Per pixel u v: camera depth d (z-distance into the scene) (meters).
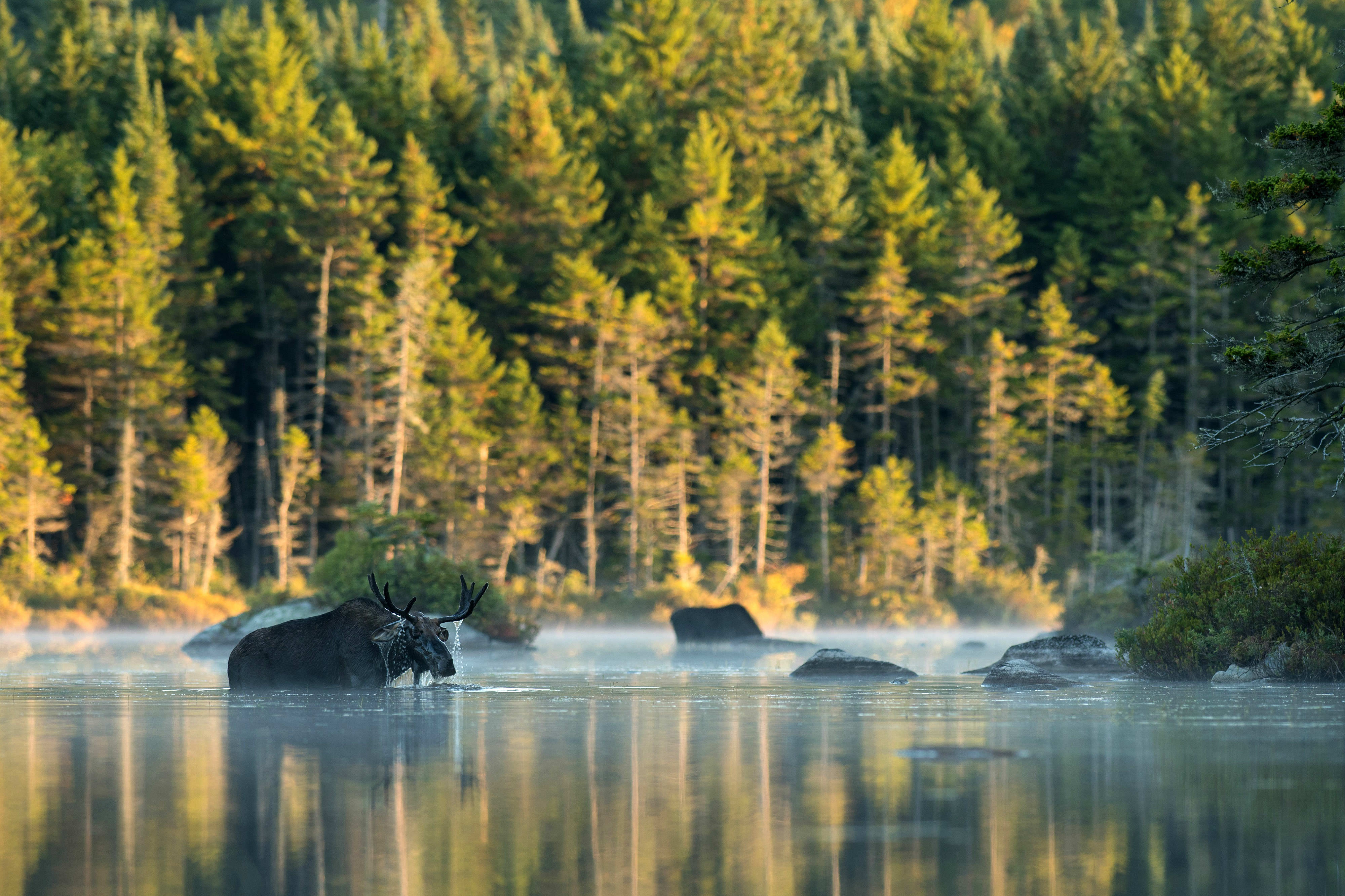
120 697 44.25
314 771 24.88
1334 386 56.28
